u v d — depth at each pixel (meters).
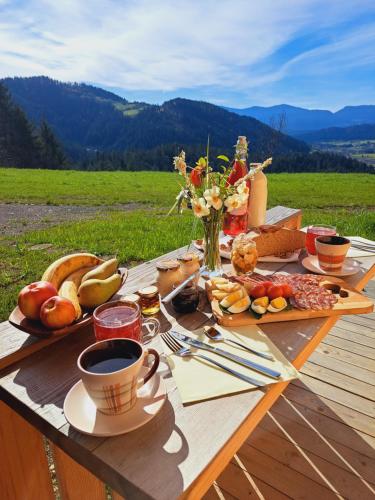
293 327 1.05
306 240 1.67
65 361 0.91
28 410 0.75
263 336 1.00
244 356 0.91
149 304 1.12
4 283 3.34
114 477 0.60
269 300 1.11
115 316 0.93
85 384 0.65
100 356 0.72
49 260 4.05
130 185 13.34
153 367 0.77
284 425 1.69
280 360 0.90
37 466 1.01
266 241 1.66
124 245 4.51
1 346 0.93
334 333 2.39
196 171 1.41
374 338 2.33
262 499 1.37
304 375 2.01
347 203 9.31
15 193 10.74
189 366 0.87
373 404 1.80
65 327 0.94
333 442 1.60
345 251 1.42
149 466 0.60
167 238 4.76
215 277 1.35
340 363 2.10
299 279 1.32
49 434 0.71
